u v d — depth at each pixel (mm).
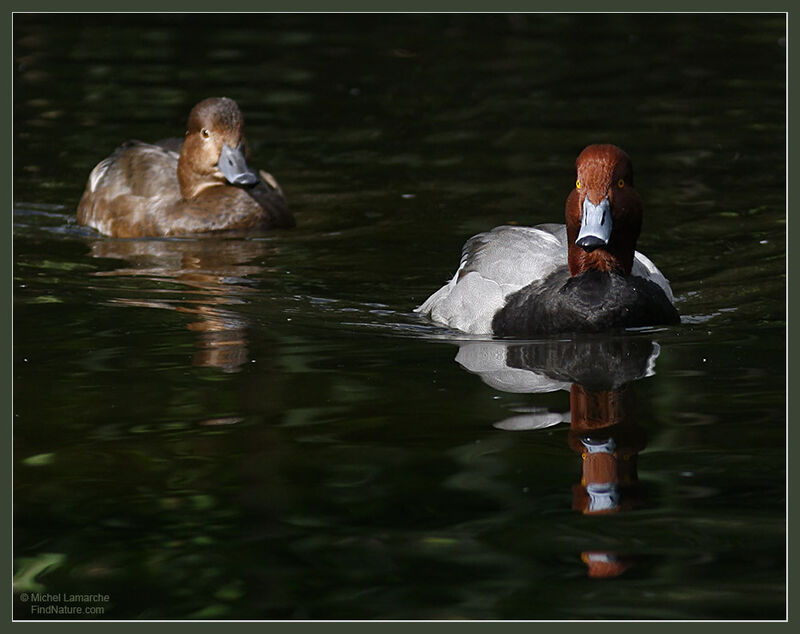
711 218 15891
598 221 11602
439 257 14766
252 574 7691
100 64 22594
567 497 8469
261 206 16188
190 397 10195
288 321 12422
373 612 7297
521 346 11570
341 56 23219
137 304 12977
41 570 7785
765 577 7516
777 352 11125
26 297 13227
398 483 8680
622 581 7516
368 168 18203
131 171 16922
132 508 8453
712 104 20500
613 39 24219
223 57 23078
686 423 9523
